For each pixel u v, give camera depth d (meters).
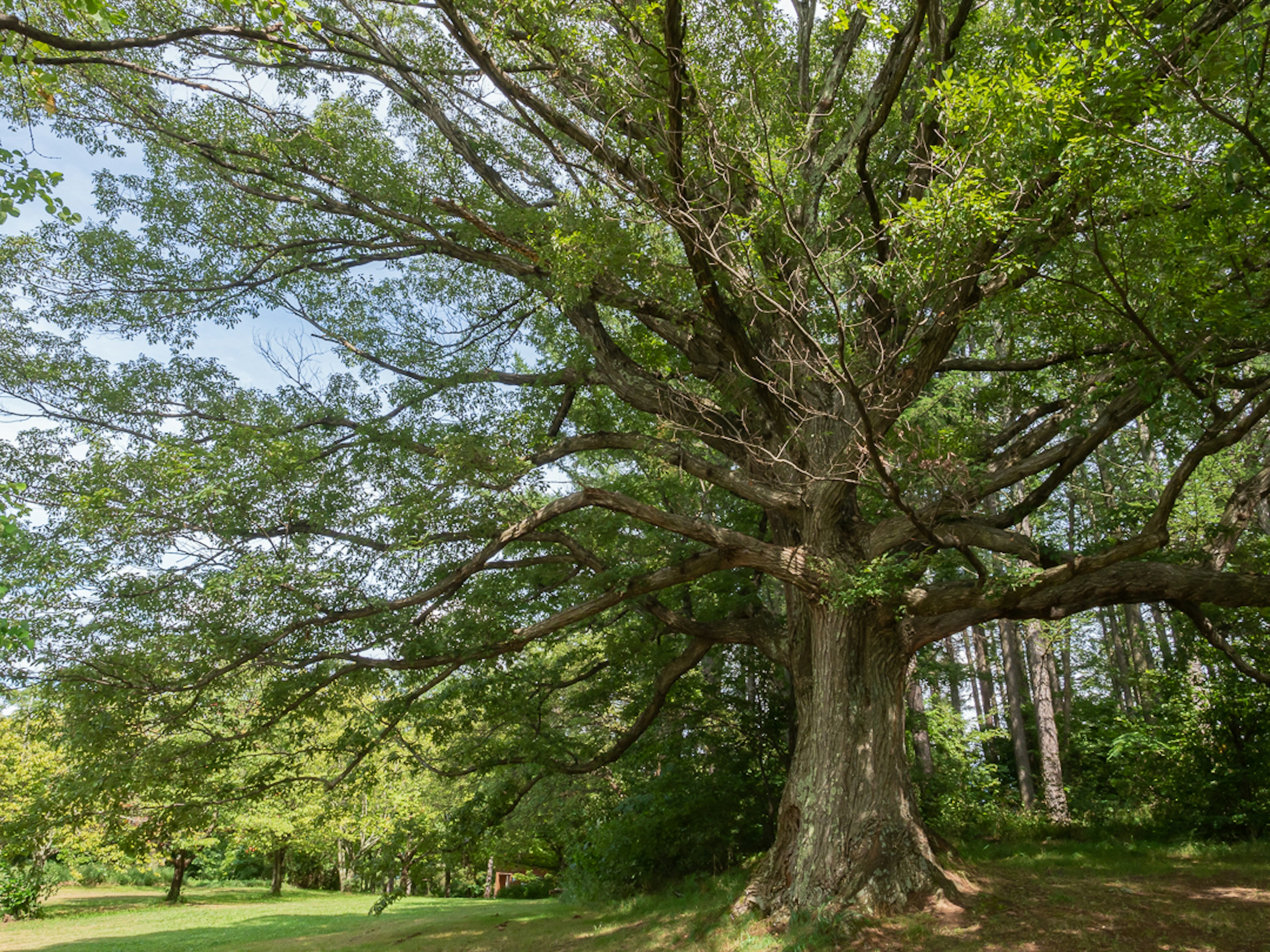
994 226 7.21
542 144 12.50
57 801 9.64
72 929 19.59
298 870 39.22
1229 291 7.70
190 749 10.02
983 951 7.50
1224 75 6.51
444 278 13.88
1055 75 6.46
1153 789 14.10
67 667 9.12
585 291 10.12
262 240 12.78
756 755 15.31
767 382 9.84
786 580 10.35
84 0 5.45
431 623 10.70
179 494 9.45
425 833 13.74
